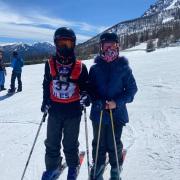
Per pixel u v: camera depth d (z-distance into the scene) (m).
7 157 2.84
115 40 2.16
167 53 17.25
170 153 2.82
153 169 2.53
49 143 2.23
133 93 2.22
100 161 2.31
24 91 6.88
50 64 2.15
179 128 3.52
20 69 6.82
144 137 3.28
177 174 2.42
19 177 2.46
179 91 5.60
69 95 2.15
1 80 7.15
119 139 2.30
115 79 2.19
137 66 10.27
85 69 2.19
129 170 2.53
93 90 2.24
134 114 4.20
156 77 7.29
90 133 3.47
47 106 2.19
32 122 4.00
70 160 2.26
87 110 4.42
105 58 2.18
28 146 3.11
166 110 4.33
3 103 5.54
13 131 3.63
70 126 2.19
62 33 2.09
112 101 2.17
